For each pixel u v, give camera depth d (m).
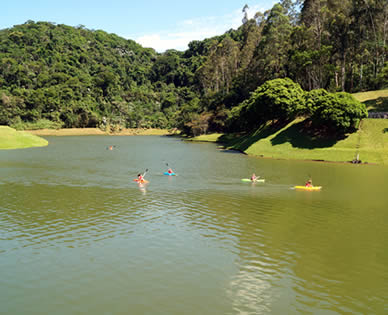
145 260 19.34
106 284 16.62
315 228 25.09
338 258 19.78
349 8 98.06
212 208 30.55
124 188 39.66
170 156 78.75
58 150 96.12
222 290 16.08
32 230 24.39
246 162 65.69
